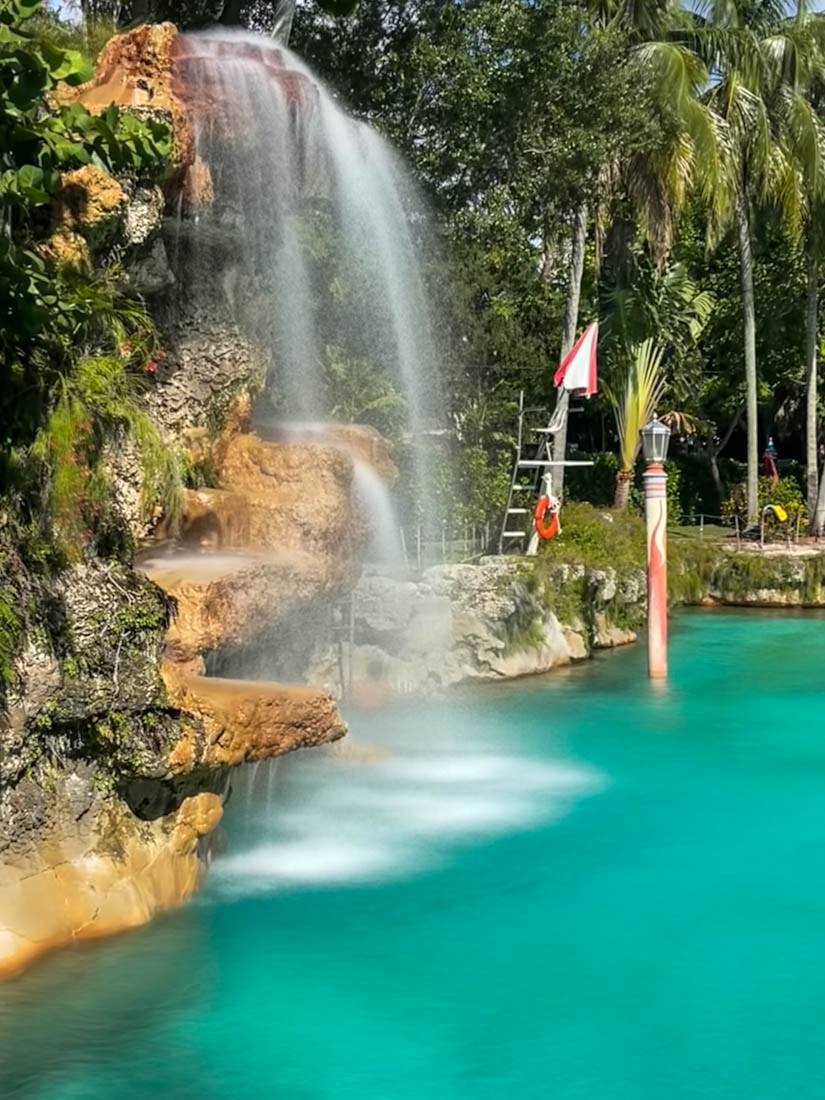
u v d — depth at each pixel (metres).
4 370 7.55
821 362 39.19
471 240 20.89
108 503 8.03
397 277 17.72
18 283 7.15
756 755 13.06
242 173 11.45
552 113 20.94
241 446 11.41
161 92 10.12
